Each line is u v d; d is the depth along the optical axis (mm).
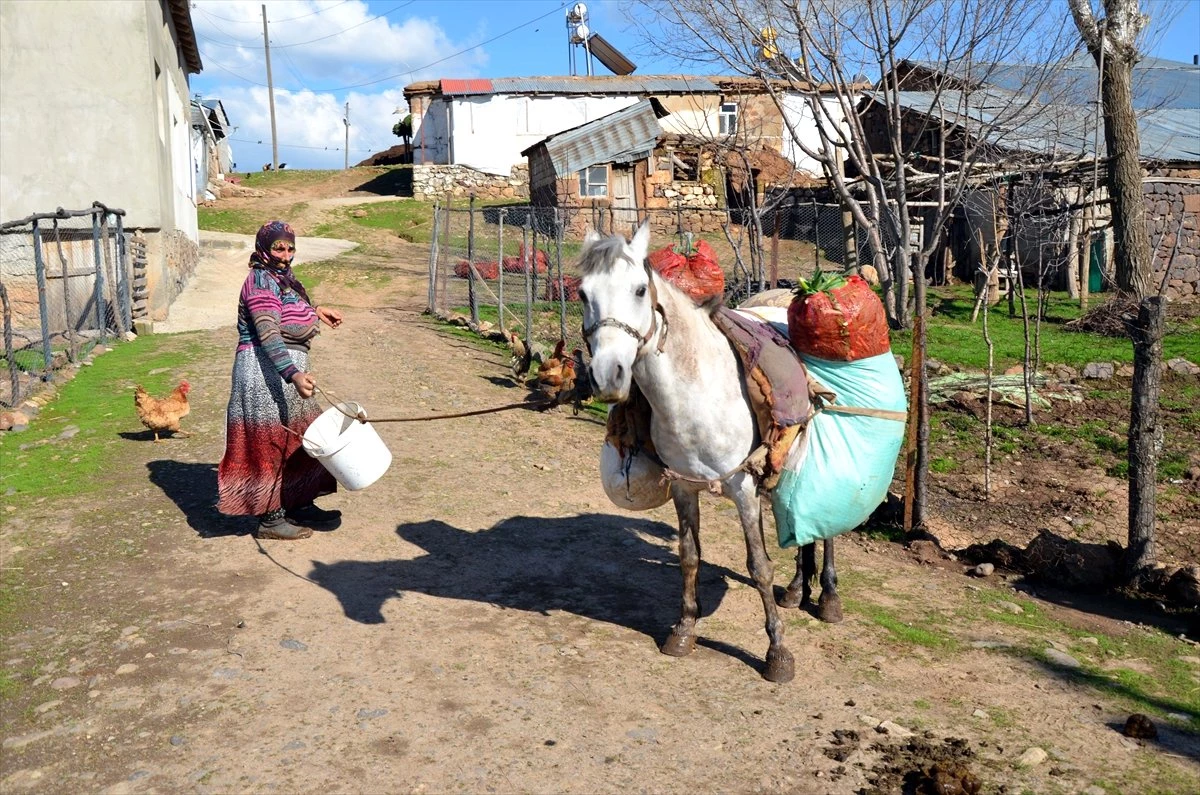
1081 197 19297
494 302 17688
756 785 4086
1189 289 20281
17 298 16031
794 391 4820
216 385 11562
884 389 5184
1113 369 13805
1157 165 21578
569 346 14609
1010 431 11141
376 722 4574
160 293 16734
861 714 4676
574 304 17797
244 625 5586
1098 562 6688
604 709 4707
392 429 9844
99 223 15016
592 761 4262
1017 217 16000
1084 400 12477
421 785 4086
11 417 9719
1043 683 5051
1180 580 6348
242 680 4965
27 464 8602
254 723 4566
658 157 29375
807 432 5066
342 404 6164
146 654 5234
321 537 6988
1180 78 28812
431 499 7883
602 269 4246
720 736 4465
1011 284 18156
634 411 5082
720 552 6957
